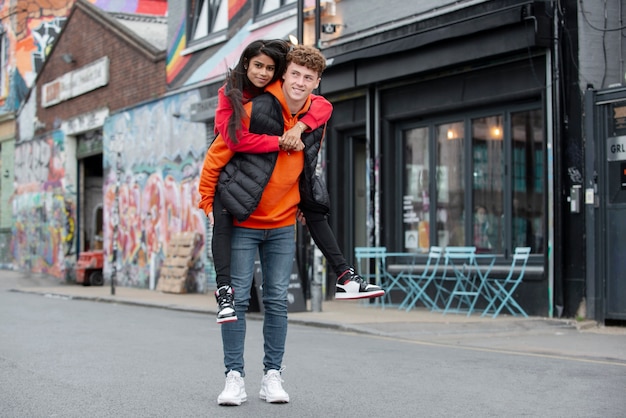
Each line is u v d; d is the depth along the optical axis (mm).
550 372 6395
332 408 4840
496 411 4809
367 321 10539
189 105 18625
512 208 11594
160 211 19781
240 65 4586
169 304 14422
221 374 6172
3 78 29797
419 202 13156
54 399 5164
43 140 26266
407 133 13398
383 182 13477
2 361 6875
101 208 25422
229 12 17391
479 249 12125
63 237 24609
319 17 12250
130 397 5211
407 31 12570
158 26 24766
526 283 11062
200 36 18547
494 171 11906
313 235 4855
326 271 14539
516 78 11258
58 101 25031
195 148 18359
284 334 4977
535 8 10445
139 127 20750
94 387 5590
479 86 11820
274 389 4961
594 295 10133
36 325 10195
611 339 8844
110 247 21938
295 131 4574
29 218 27359
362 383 5805
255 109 4527
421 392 5441
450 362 6973
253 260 4785
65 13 30156
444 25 11562
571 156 10461
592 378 6090
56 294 17859
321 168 13859
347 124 14258
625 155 9930
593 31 10422
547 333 9453
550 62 10695
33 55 29500
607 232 10062
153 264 19141
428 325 10039
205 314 12914
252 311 12133
